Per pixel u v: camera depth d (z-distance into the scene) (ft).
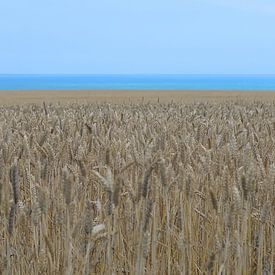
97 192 23.95
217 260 19.83
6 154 21.22
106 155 21.21
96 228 16.78
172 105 85.51
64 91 357.20
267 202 18.65
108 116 45.42
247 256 20.38
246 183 18.25
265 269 19.72
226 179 19.69
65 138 27.94
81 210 20.27
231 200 20.30
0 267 19.10
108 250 18.08
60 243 20.04
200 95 255.29
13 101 185.06
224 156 23.88
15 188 16.80
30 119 41.37
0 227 20.62
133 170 23.82
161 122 39.63
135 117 47.01
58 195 21.09
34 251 19.35
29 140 25.35
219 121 42.55
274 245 20.97
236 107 76.84
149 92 325.62
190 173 20.27
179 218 22.09
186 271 20.56
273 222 20.70
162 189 22.81
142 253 16.48
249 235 20.72
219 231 20.44
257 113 57.06
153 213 19.56
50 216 22.40
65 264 18.24
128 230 21.36
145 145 23.56
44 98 219.82
